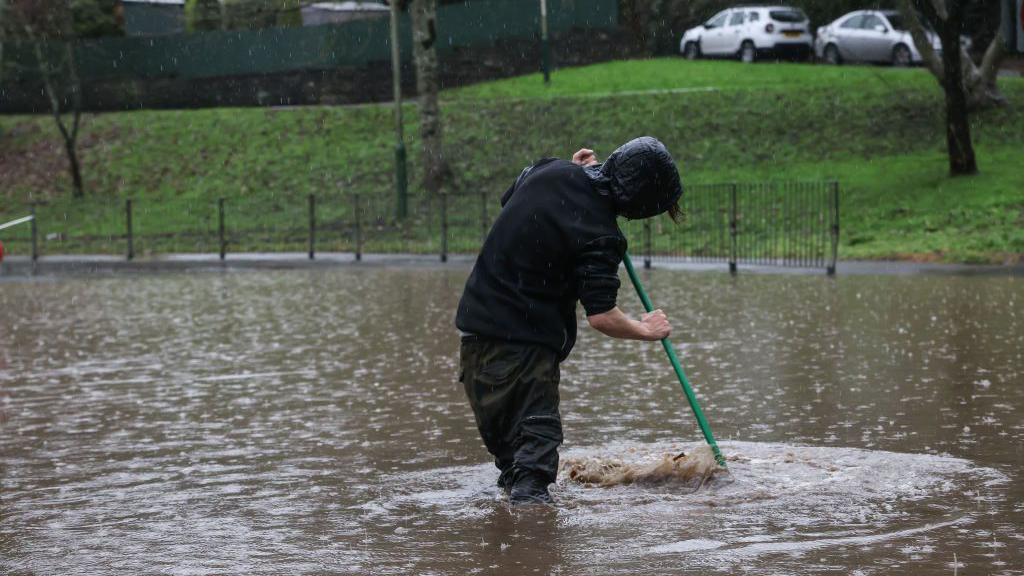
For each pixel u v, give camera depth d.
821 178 35.38
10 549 6.06
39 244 39.09
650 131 41.34
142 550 5.98
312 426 9.56
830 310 17.89
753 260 28.33
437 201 39.16
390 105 48.25
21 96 52.75
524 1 53.09
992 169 33.72
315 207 40.50
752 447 8.19
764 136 39.72
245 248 36.97
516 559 5.65
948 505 6.54
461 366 7.26
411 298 21.61
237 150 45.75
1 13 52.09
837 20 48.28
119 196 43.75
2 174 46.97
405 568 5.55
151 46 52.59
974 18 41.41
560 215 6.93
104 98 52.44
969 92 38.56
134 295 23.83
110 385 12.16
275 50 51.88
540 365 6.96
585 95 45.41
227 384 12.03
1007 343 13.66
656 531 6.13
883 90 42.09
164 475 7.83
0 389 12.04
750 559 5.57
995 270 24.14
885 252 27.78
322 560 5.72
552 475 6.90
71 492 7.38
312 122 47.12
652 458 7.90
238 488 7.39
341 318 18.41
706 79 46.41
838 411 9.69
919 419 9.24
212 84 52.25
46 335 17.05
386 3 50.88
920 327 15.42
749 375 11.81
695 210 34.28
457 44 52.56
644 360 13.11
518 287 6.95
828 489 6.96
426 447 8.60
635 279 7.49
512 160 41.44
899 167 35.25
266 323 17.97
